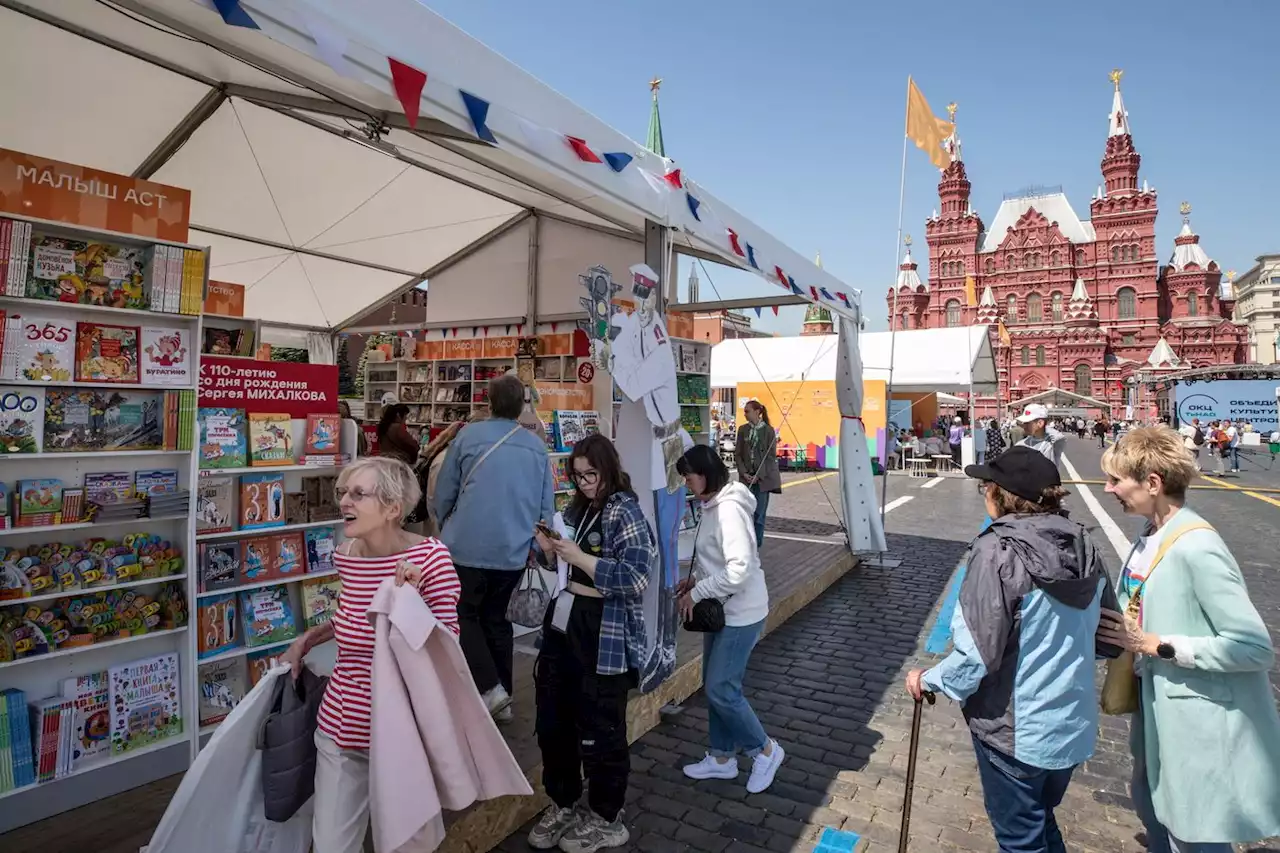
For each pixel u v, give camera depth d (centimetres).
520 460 338
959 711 428
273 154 484
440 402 864
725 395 2723
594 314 323
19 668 264
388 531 204
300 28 184
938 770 353
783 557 790
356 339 3031
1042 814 208
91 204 273
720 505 316
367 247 705
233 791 197
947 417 2891
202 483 322
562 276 717
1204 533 203
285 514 351
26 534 268
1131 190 6275
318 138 464
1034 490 210
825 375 1780
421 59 224
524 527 337
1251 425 3144
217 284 526
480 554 328
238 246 660
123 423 288
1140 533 231
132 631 287
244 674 334
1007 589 200
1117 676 233
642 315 353
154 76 378
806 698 446
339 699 195
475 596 330
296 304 843
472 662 330
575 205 565
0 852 238
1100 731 409
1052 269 6444
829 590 718
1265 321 8288
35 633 260
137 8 262
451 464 337
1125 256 6278
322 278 775
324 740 196
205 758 190
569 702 277
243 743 197
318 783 195
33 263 264
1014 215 6794
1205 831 198
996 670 206
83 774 270
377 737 182
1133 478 219
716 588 310
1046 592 200
